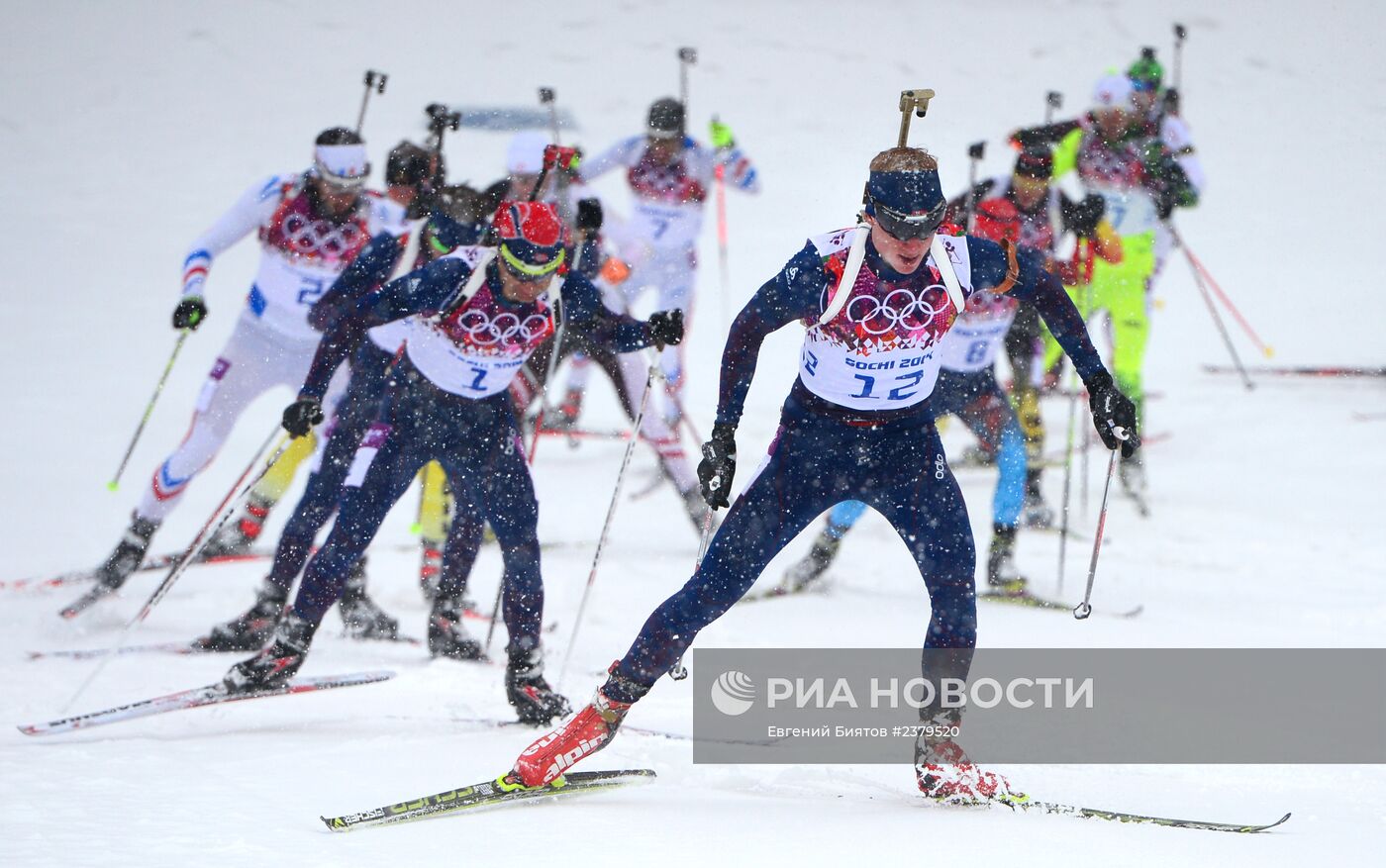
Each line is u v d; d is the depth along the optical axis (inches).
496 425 615.5
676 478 1003.9
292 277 834.2
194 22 3361.2
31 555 961.5
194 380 1489.9
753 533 502.6
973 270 487.8
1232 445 1321.4
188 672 709.3
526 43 3336.6
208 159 2549.2
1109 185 1152.8
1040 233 924.6
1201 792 514.0
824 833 435.8
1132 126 1151.0
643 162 1274.6
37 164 2486.5
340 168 813.2
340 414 741.3
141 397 1414.9
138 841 413.4
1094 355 511.2
